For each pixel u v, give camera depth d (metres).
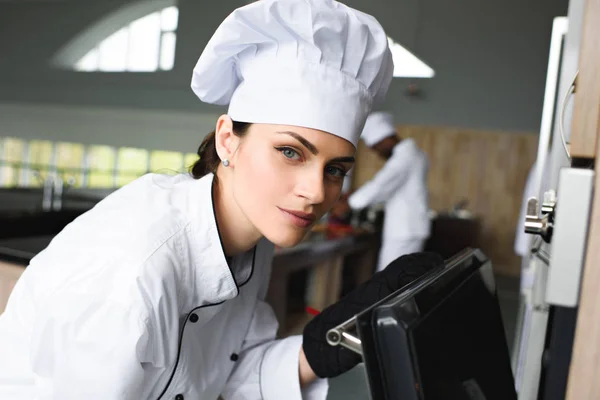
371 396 0.46
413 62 7.95
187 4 9.80
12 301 0.89
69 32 10.79
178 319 0.84
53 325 0.76
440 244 7.25
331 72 0.81
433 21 7.84
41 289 0.81
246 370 1.09
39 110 11.30
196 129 10.05
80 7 10.66
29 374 0.85
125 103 10.48
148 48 10.27
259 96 0.82
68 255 0.81
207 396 1.01
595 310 0.43
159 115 10.32
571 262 0.44
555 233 0.45
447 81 7.82
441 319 0.56
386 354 0.47
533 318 1.03
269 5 0.80
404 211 4.12
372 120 4.31
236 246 0.94
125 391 0.76
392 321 0.47
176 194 0.90
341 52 0.81
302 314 3.25
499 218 8.27
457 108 7.78
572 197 0.44
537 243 0.97
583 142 0.46
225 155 0.86
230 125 0.86
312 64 0.80
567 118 0.94
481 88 7.67
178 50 9.97
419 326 0.49
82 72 10.81
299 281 3.73
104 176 11.34
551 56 1.37
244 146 0.83
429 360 0.49
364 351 0.46
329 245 3.71
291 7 0.80
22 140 11.70
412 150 4.14
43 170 11.73
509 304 6.04
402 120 8.03
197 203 0.88
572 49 0.92
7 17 11.34
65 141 11.20
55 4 10.88
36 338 0.78
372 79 0.86
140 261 0.78
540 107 7.45
